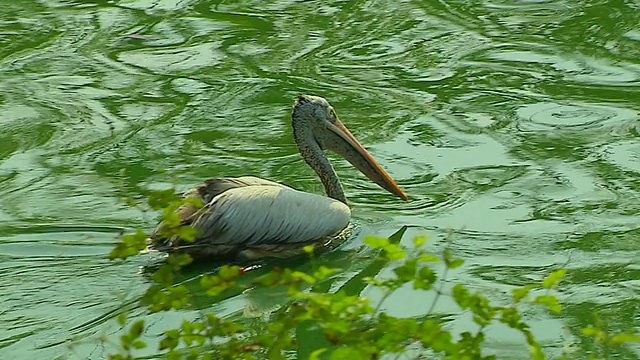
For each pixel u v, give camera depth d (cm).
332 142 1304
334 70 1783
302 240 1180
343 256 1189
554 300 671
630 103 1617
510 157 1448
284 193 1184
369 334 643
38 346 961
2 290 1070
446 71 1769
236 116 1611
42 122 1591
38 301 1047
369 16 2036
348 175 1430
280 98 1672
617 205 1294
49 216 1269
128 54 1869
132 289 1065
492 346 971
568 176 1381
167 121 1591
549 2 2067
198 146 1505
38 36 1959
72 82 1748
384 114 1608
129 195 1336
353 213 1303
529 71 1758
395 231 1249
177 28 1986
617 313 1033
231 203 1147
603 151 1453
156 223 1242
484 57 1820
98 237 1202
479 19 1998
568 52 1827
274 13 2062
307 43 1909
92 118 1606
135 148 1497
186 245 1124
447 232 1243
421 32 1944
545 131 1528
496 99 1650
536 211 1289
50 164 1446
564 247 1193
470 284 1104
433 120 1580
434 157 1459
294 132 1303
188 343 684
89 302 1043
